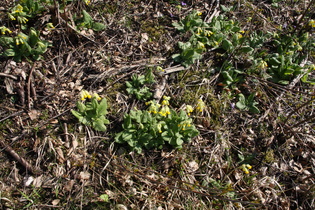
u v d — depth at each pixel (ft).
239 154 4.90
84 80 5.11
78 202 4.40
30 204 4.34
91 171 4.58
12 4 5.53
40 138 4.64
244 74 5.45
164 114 4.61
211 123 5.06
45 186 4.44
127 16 5.81
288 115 5.19
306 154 5.00
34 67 4.98
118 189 4.50
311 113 5.32
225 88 5.33
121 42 5.55
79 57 5.29
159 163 4.71
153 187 4.55
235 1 6.39
